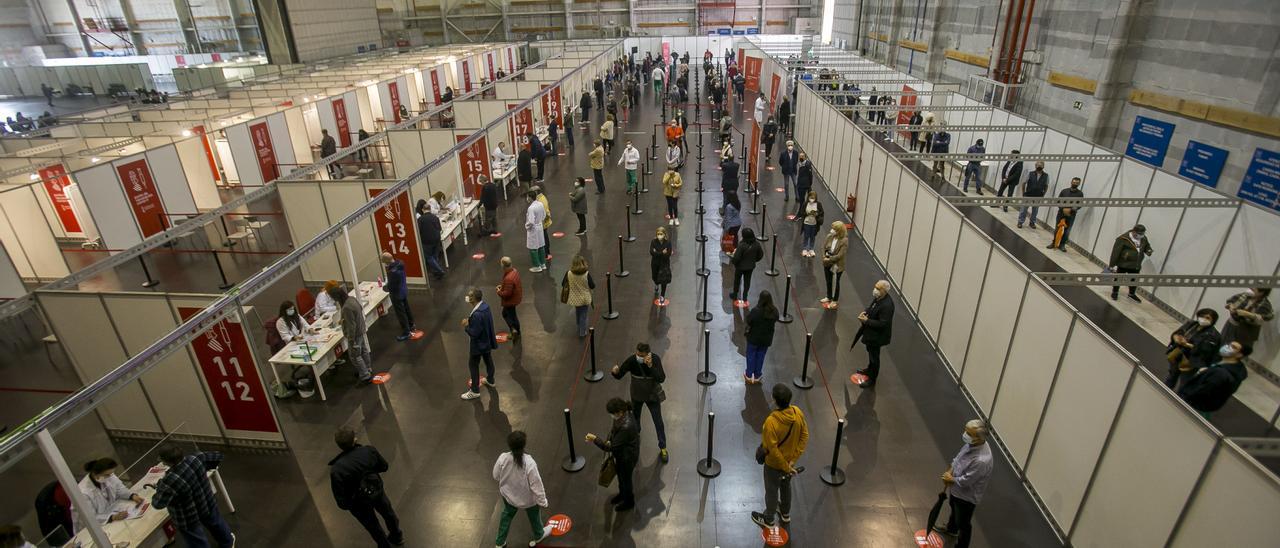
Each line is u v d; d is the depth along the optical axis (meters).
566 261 13.17
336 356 9.25
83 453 7.90
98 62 36.00
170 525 6.29
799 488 6.87
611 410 6.07
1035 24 17.92
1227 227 9.24
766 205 16.19
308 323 9.90
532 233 12.30
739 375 9.01
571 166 20.67
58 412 4.63
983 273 7.86
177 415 7.71
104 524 5.93
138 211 14.72
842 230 10.34
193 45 38.88
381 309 10.91
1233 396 8.21
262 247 15.04
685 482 7.02
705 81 36.16
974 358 8.12
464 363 9.52
